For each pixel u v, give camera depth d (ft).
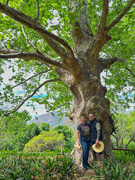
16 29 23.52
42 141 54.85
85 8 23.35
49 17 20.74
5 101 24.90
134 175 10.78
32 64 31.42
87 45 20.22
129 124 56.90
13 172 12.25
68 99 35.81
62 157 15.64
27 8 19.89
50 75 32.42
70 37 26.16
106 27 15.15
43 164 13.98
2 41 21.77
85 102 18.13
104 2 12.60
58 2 15.99
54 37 12.54
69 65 16.84
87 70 18.88
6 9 10.02
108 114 17.84
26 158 16.66
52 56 24.54
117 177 10.76
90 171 14.33
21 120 30.22
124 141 61.31
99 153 14.57
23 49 23.58
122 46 21.30
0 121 27.81
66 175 12.87
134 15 20.75
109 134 18.28
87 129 15.46
